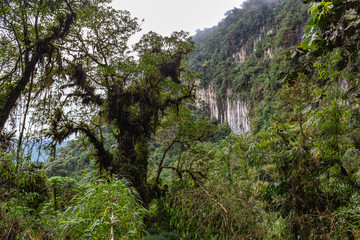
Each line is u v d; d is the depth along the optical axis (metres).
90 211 2.26
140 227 2.31
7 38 6.91
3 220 1.96
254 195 2.68
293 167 2.40
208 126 11.81
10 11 5.98
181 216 2.30
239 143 2.88
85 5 9.15
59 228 2.16
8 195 2.39
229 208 2.10
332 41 1.56
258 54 52.69
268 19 55.25
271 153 2.63
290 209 2.40
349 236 1.95
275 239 2.29
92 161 10.09
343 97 2.01
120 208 2.14
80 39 9.79
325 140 2.32
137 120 9.91
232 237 1.98
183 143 11.95
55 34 7.64
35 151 4.66
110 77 9.91
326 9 1.45
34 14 6.86
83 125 9.62
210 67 68.50
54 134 8.45
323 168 2.39
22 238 1.94
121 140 9.70
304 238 2.10
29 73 6.93
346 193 2.41
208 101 64.00
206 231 2.08
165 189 10.23
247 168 2.88
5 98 6.37
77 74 9.44
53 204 4.19
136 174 8.84
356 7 1.40
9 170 2.65
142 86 9.84
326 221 2.07
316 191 2.38
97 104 10.16
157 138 23.06
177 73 12.23
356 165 2.53
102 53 10.29
